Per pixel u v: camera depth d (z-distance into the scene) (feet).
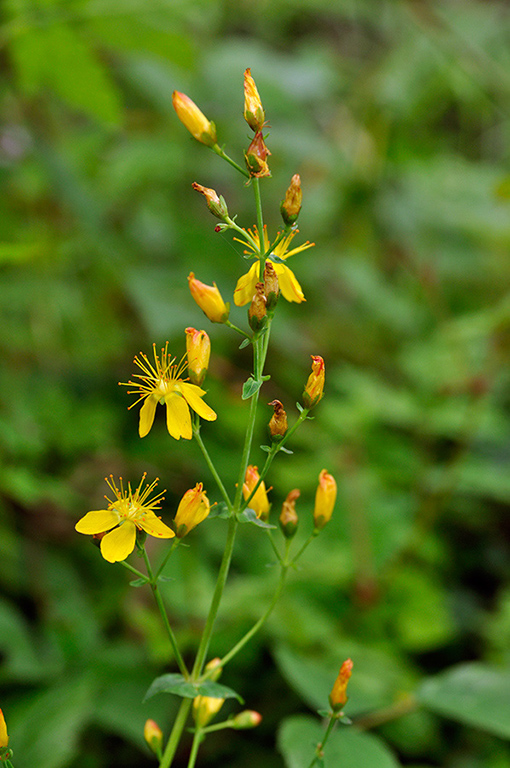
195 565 1.53
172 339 2.05
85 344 2.07
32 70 1.55
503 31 2.94
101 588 1.53
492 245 2.49
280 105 2.22
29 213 2.04
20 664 1.38
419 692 1.32
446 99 2.82
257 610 1.47
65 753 1.29
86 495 1.66
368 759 1.24
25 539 1.56
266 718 1.46
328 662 1.46
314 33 3.45
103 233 1.73
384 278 2.77
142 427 1.13
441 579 1.84
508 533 1.99
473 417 1.80
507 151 3.12
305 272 2.38
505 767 1.43
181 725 1.15
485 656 1.63
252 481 1.16
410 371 2.05
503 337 1.86
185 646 1.45
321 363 1.12
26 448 1.51
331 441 1.89
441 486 1.70
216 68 2.18
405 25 2.72
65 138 2.36
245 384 1.12
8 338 1.94
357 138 2.59
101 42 1.52
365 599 1.58
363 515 1.68
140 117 2.39
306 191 2.60
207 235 2.05
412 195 2.46
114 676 1.39
